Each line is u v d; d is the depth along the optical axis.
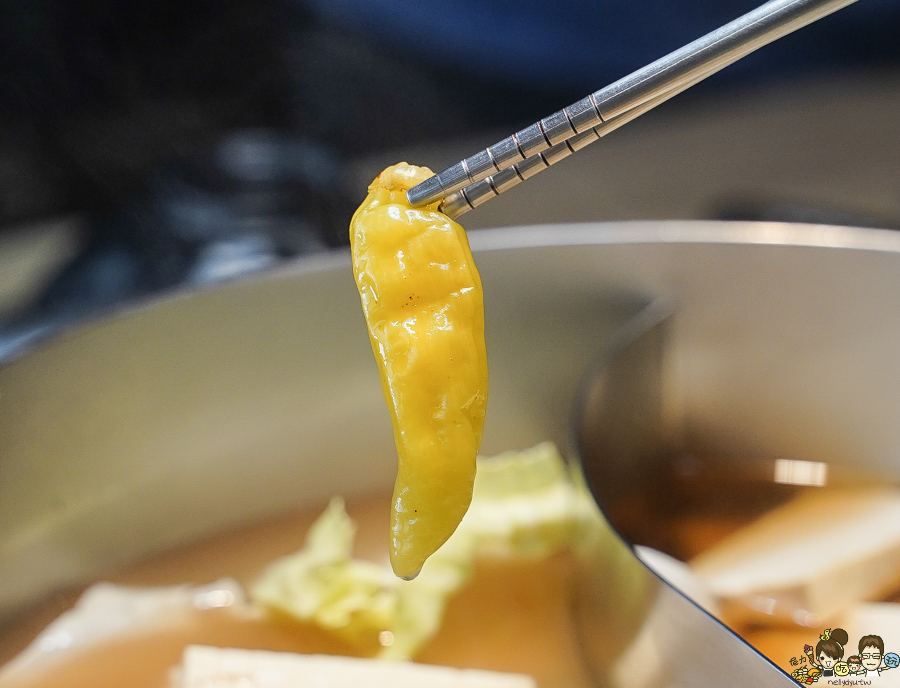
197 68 0.63
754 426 0.29
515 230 0.28
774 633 0.23
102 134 0.60
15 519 0.24
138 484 0.26
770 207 0.59
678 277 0.28
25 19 0.56
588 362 0.30
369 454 0.28
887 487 0.27
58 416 0.24
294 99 0.70
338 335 0.27
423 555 0.18
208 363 0.26
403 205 0.18
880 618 0.23
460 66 0.76
